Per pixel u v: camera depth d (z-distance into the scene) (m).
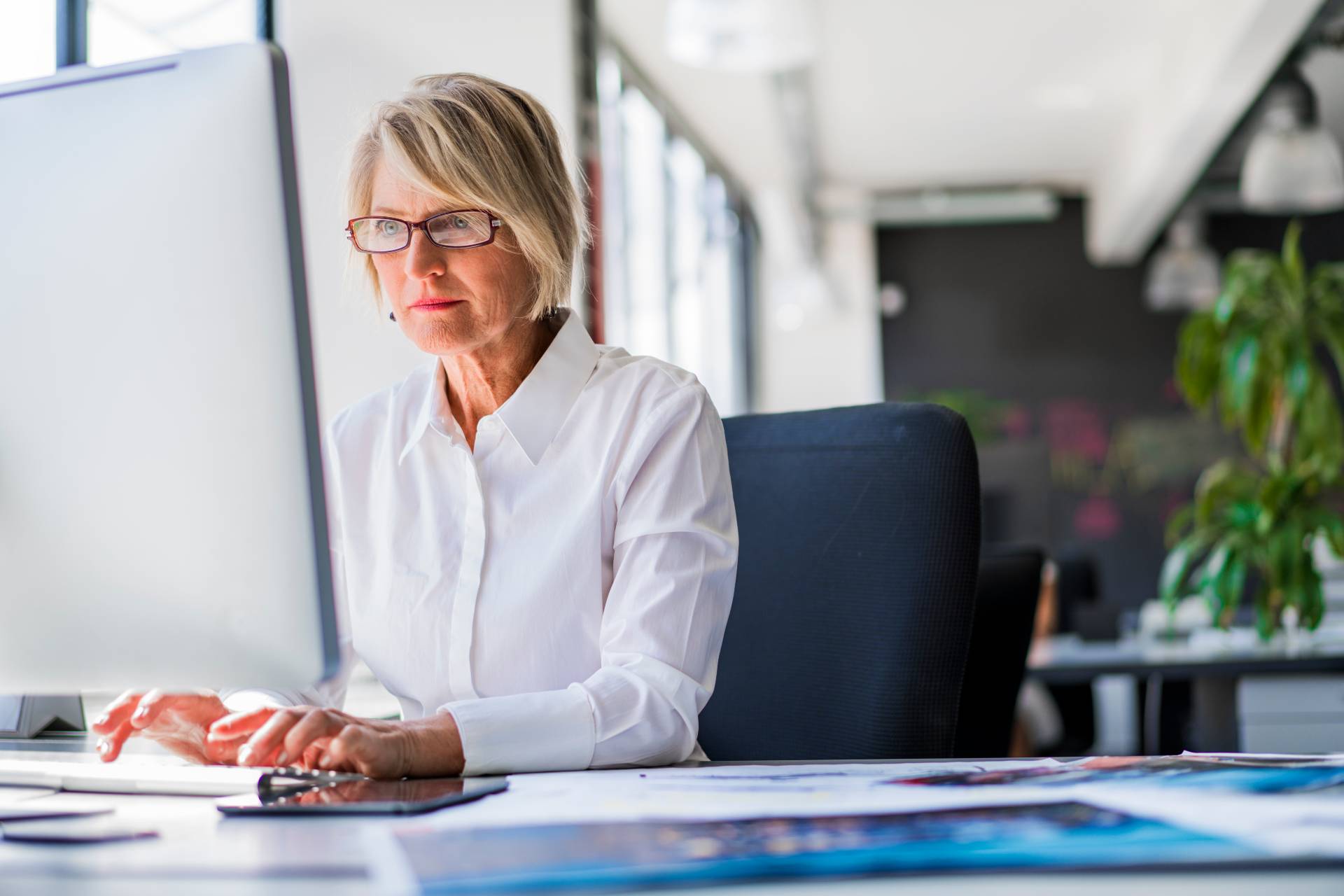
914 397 11.28
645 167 7.89
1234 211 10.69
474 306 1.16
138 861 0.66
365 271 1.30
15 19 2.70
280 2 3.14
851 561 1.34
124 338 0.83
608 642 1.17
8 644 0.90
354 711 2.29
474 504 1.26
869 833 0.65
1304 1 5.31
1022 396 11.18
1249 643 3.48
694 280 9.34
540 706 1.04
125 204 0.82
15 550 0.88
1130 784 0.79
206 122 0.81
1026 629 1.92
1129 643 3.83
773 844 0.63
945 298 11.32
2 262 0.85
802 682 1.36
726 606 1.22
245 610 0.82
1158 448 10.92
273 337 0.80
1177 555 3.75
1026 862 0.58
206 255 0.81
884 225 11.44
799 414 1.49
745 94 8.19
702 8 4.36
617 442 1.24
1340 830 0.63
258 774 0.97
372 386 2.95
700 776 0.91
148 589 0.84
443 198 1.14
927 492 1.30
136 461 0.83
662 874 0.57
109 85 0.83
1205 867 0.57
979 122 9.19
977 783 0.81
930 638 1.27
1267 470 3.94
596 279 4.77
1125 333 11.09
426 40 3.47
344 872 0.62
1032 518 4.89
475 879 0.58
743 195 10.80
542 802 0.81
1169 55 7.38
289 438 0.80
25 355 0.85
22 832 0.75
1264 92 6.46
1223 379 4.03
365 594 1.31
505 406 1.27
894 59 7.82
